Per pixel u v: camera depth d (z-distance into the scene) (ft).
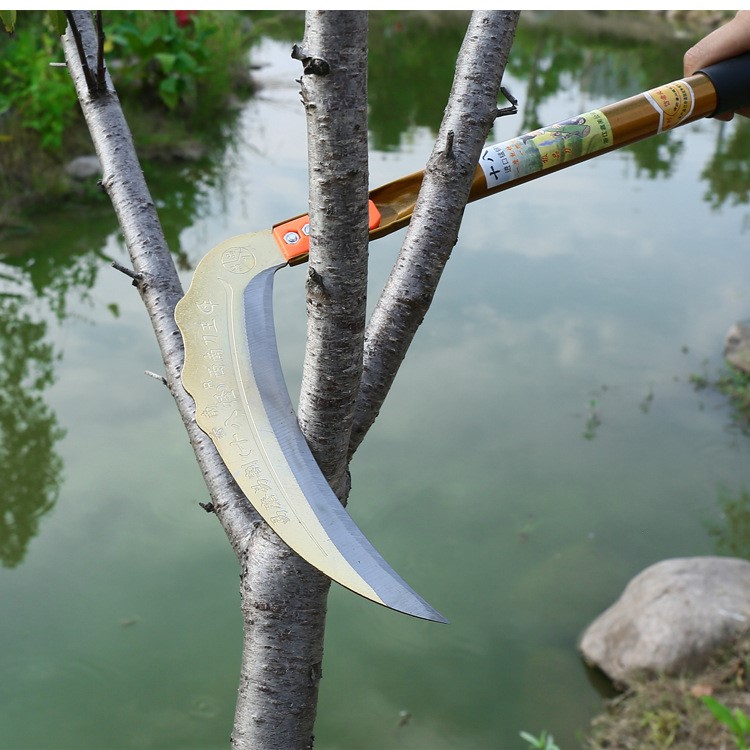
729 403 14.61
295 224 2.74
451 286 18.20
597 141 3.00
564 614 10.46
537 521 11.86
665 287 18.54
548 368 15.43
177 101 28.25
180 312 2.52
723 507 12.14
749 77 3.22
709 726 8.31
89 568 11.21
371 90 34.73
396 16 49.26
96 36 3.77
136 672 9.77
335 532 2.14
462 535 11.51
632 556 11.26
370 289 16.61
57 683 9.53
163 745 8.74
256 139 28.04
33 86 21.71
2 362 15.43
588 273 19.03
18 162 21.81
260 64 37.01
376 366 2.60
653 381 15.16
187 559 11.42
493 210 22.43
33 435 13.46
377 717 9.12
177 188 23.67
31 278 18.62
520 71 37.93
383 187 3.01
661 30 47.62
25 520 11.88
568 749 8.71
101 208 21.80
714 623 9.35
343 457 2.36
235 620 10.53
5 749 8.60
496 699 9.34
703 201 23.59
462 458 13.04
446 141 2.56
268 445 2.28
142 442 13.46
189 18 30.66
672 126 3.15
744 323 16.79
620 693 9.39
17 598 10.69
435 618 1.94
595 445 13.46
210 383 2.40
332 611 10.80
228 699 9.44
